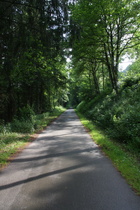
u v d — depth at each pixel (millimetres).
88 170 4711
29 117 13484
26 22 8133
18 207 2996
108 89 24875
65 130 12453
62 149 7082
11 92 13609
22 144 7996
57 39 8570
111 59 18391
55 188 3674
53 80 18094
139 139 6328
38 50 9336
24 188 3697
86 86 32250
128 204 3045
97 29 15031
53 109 36438
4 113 14492
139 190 3496
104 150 6734
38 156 6133
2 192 3539
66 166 5055
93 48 17859
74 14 12234
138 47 19203
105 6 13750
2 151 6676
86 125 14703
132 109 8961
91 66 28734
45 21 7742
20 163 5391
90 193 3434
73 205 3027
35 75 15914
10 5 7609
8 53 8875
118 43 17953
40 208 2955
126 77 19359
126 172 4422
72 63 23516
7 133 9820
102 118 11539
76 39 8539
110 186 3732
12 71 10086
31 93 21578
